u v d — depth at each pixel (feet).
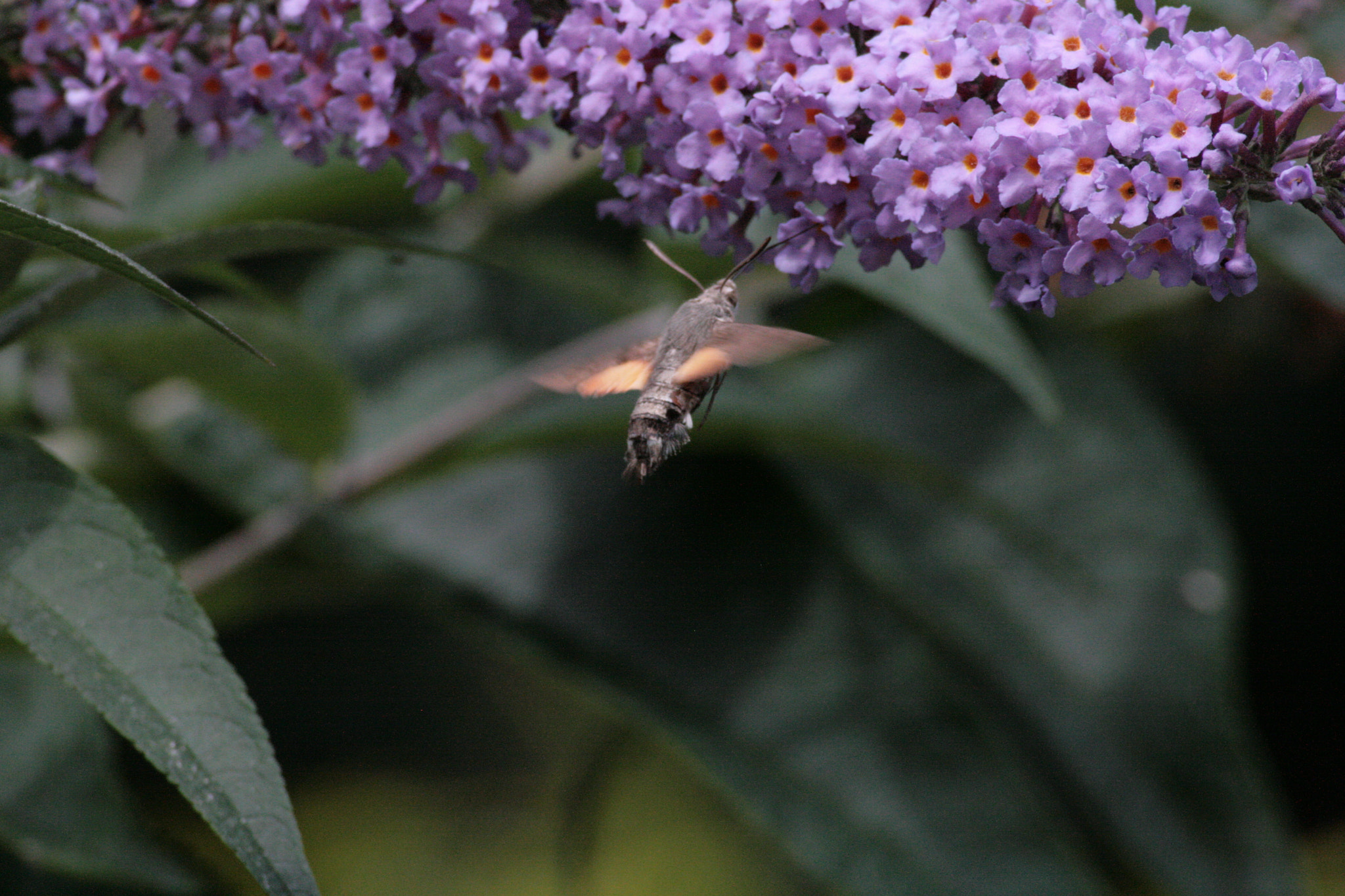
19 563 9.05
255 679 19.04
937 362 11.92
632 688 9.97
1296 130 9.04
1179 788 10.78
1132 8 9.51
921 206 9.07
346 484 9.70
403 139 9.20
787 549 10.63
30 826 9.63
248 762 9.02
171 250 9.12
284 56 9.20
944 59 9.06
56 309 9.16
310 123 9.21
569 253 11.59
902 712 9.87
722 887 16.35
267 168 10.58
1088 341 11.69
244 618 11.38
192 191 11.05
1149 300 11.30
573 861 12.65
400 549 10.59
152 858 9.65
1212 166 9.03
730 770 9.71
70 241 8.96
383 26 9.16
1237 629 11.13
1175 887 10.46
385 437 11.14
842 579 10.53
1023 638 11.05
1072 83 9.07
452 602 10.40
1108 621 11.09
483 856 18.26
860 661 10.13
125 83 9.22
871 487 11.30
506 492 10.98
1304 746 17.24
